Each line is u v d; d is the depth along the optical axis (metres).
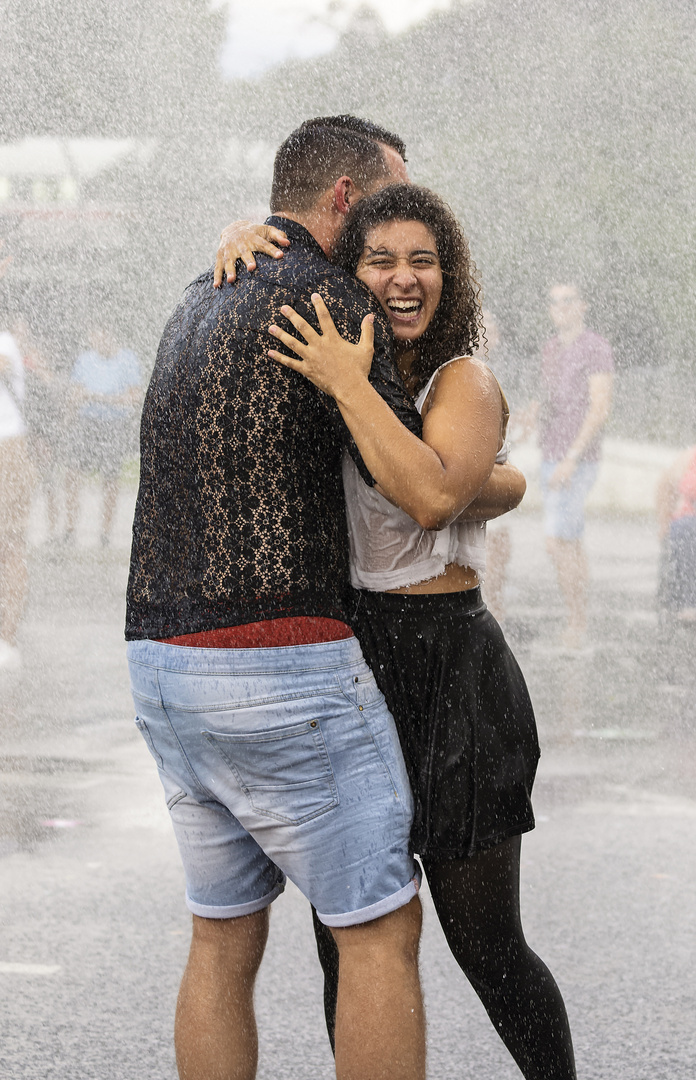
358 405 3.38
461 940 3.84
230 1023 3.81
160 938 5.62
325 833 3.50
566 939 5.54
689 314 12.52
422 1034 3.58
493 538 11.46
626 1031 4.74
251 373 3.42
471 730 3.73
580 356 11.02
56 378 11.80
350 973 3.57
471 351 4.00
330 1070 4.54
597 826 6.99
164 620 3.54
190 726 3.51
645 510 13.13
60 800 7.36
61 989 5.15
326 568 3.49
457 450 3.51
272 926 5.79
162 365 3.66
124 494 12.09
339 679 3.48
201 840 3.74
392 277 3.78
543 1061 3.95
